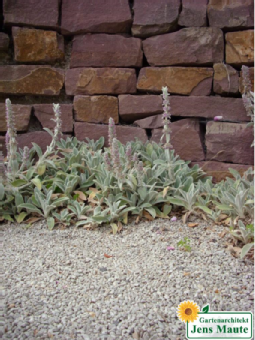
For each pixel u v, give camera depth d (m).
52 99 3.59
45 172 3.23
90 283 2.01
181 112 3.44
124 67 3.51
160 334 1.64
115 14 3.43
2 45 3.42
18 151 3.46
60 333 1.63
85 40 3.49
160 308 1.80
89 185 3.08
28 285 1.98
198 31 3.40
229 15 3.38
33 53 3.44
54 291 1.93
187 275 2.07
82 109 3.50
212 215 2.73
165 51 3.44
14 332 1.62
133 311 1.78
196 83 3.42
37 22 3.42
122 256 2.32
